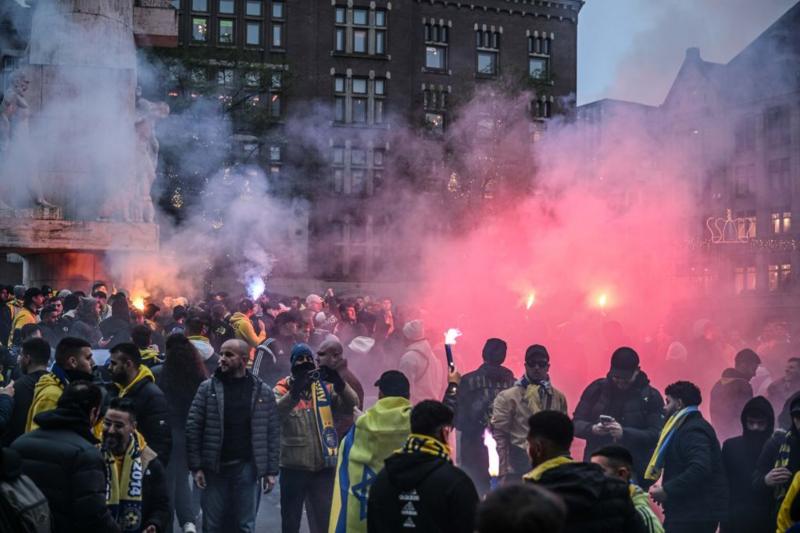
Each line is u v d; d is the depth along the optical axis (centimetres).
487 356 852
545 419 471
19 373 1007
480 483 837
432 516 465
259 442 726
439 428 488
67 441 509
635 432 748
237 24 5119
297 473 756
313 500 759
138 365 721
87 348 661
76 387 529
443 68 5566
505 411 762
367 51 5359
